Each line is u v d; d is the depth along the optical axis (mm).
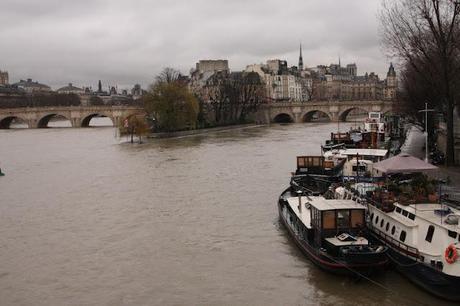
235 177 65750
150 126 135375
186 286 29906
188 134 138125
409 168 32156
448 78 54125
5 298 29047
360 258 27797
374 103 183500
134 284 30469
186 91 136375
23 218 47188
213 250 36000
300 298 27641
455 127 73688
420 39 55125
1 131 185875
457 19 54094
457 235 25234
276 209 47375
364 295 27234
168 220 44438
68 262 34562
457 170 50969
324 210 30484
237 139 123125
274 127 170500
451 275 24500
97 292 29500
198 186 59969
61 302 28312
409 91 85438
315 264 31141
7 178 72188
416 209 28875
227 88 177000
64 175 73250
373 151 57438
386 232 30859
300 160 53906
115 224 43750
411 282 27719
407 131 113250
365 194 34750
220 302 27656
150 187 60406
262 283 29859
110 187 61625
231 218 44406
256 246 36469
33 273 32719
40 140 137625
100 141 128250
